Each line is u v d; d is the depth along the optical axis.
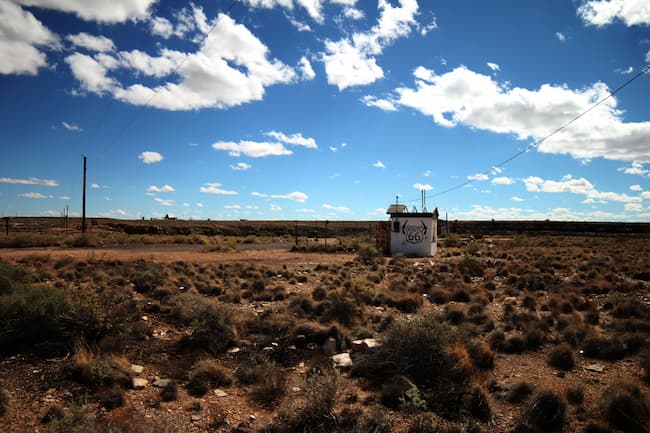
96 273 17.70
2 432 5.90
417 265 28.42
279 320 11.74
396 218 38.88
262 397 7.63
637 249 41.88
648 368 8.44
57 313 9.60
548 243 54.62
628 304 13.71
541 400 6.69
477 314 13.23
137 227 86.06
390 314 13.11
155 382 8.05
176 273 20.58
